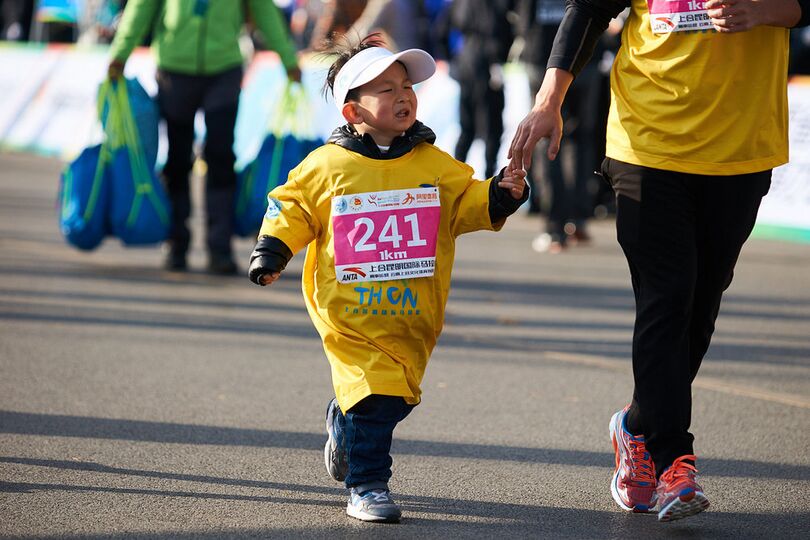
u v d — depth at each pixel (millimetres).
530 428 14977
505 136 38875
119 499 11781
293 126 25969
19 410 15031
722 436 14773
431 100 41438
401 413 11320
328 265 11305
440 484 12625
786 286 26719
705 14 10805
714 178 11023
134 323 20547
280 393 16328
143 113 25000
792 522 11570
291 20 51656
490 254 30234
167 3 24391
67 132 50906
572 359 19031
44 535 10672
